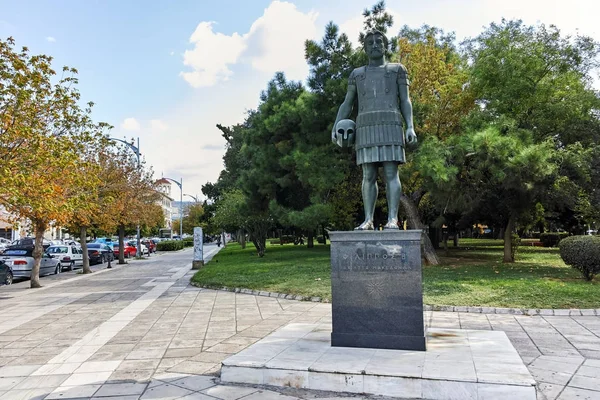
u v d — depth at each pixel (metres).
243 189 20.25
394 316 4.95
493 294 9.21
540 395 4.04
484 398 3.76
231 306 9.52
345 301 5.14
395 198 5.50
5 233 39.97
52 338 6.91
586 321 7.38
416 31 18.12
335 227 19.67
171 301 10.53
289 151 16.17
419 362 4.37
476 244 33.09
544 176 12.01
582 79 14.98
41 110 10.85
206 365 5.19
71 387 4.54
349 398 4.03
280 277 12.88
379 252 5.04
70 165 11.43
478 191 14.60
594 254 10.34
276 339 5.50
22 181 9.59
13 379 4.85
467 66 15.97
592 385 4.30
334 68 13.46
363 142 5.50
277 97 16.97
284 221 17.44
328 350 4.93
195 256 20.41
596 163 14.82
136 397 4.18
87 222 19.41
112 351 5.99
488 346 4.96
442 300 8.87
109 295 12.01
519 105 13.75
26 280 18.33
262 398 4.07
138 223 26.53
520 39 13.69
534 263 15.91
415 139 5.46
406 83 5.61
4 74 9.41
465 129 13.32
